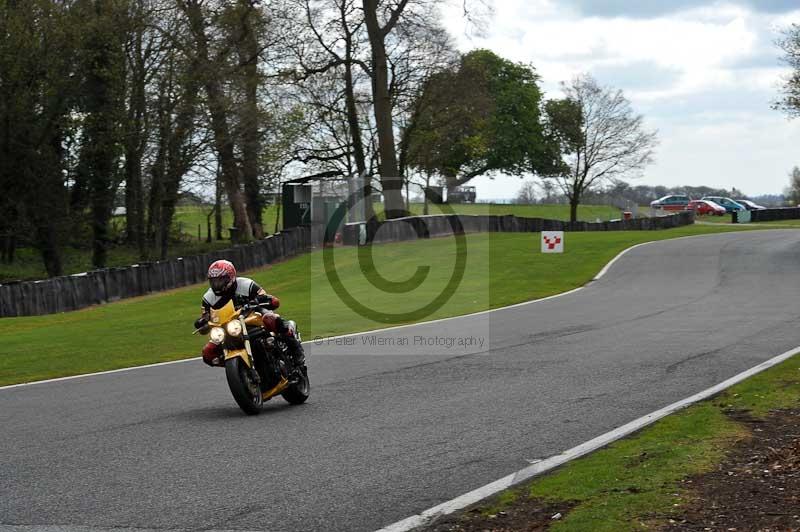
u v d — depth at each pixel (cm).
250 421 1040
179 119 4391
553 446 873
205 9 4531
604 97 7712
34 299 2764
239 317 1088
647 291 2747
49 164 4147
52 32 3922
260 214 5656
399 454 852
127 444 928
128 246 5241
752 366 1341
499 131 8725
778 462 762
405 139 5688
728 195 11119
